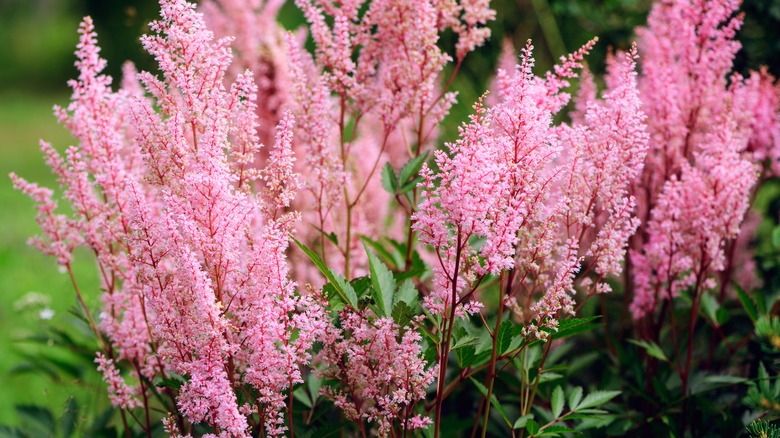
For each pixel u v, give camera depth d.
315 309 2.17
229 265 2.23
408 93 2.93
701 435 3.00
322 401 2.72
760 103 3.40
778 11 4.18
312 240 3.42
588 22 5.04
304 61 2.97
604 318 3.49
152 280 2.26
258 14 3.92
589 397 2.67
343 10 2.94
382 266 2.43
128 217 2.59
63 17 25.61
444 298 2.19
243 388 2.33
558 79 2.50
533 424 2.39
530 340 2.32
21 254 7.84
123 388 2.57
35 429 3.49
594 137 2.44
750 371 3.32
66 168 2.64
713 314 3.30
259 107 3.55
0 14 25.02
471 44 2.99
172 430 2.22
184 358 2.26
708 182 2.84
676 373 3.24
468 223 2.03
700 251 2.90
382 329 2.16
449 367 3.27
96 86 2.62
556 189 2.89
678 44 3.31
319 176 2.83
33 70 22.89
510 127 2.21
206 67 2.31
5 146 14.27
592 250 2.41
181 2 2.29
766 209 4.57
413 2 2.87
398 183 2.92
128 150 2.91
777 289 3.52
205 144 2.25
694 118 3.31
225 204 2.18
